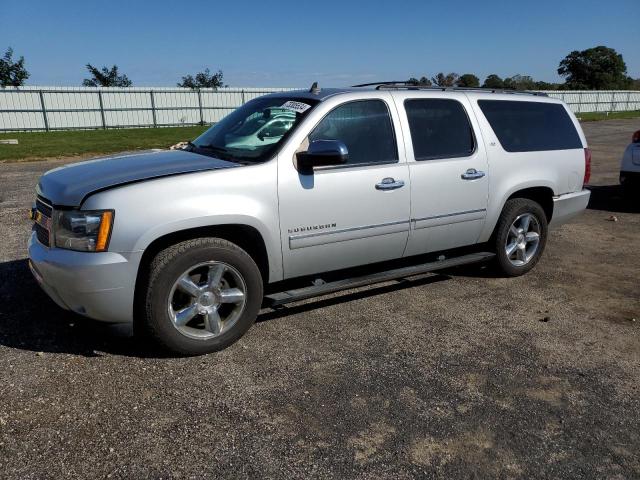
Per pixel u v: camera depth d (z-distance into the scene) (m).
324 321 4.65
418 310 4.93
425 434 3.12
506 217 5.57
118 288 3.62
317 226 4.32
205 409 3.30
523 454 2.97
